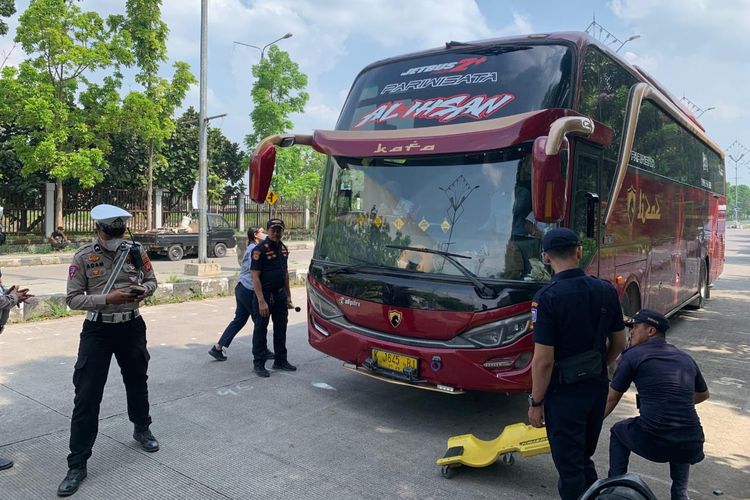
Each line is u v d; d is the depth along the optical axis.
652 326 3.47
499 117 4.82
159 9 21.72
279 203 32.50
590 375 3.05
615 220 5.91
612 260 5.82
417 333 4.68
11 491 3.69
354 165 5.42
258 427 4.87
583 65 5.04
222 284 11.58
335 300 5.26
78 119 19.66
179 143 28.72
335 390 5.89
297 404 5.46
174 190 27.95
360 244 5.24
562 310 3.03
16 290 4.13
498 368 4.39
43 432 4.59
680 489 3.45
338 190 5.55
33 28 18.58
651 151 7.27
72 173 19.38
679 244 8.86
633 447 3.36
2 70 18.11
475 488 3.87
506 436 4.17
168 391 5.74
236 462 4.18
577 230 4.85
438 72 5.41
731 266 22.11
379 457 4.33
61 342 7.37
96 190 23.50
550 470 4.16
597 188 5.33
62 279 14.13
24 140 19.02
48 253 19.28
